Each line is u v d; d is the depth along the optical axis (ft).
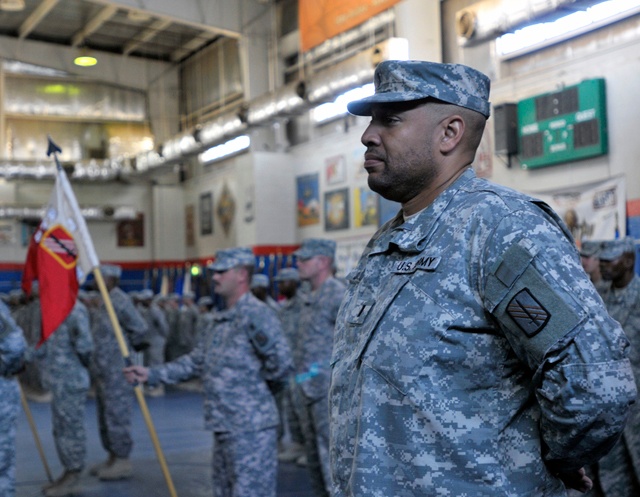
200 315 47.91
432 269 5.60
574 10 27.40
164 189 71.46
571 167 31.45
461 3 36.63
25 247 69.82
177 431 32.01
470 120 5.97
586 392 4.92
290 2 53.06
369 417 5.61
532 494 5.38
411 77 5.91
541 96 32.04
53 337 21.39
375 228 45.68
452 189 5.94
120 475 22.95
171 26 60.64
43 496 21.20
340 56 47.60
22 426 34.94
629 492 14.58
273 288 53.16
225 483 14.30
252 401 14.08
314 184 51.90
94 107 70.38
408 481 5.39
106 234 72.13
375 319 5.79
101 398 23.34
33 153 70.03
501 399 5.42
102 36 64.08
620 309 14.92
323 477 16.79
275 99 42.50
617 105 29.48
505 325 5.29
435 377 5.42
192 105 68.08
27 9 58.13
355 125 47.78
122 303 23.26
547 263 5.16
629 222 29.01
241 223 55.47
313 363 17.02
